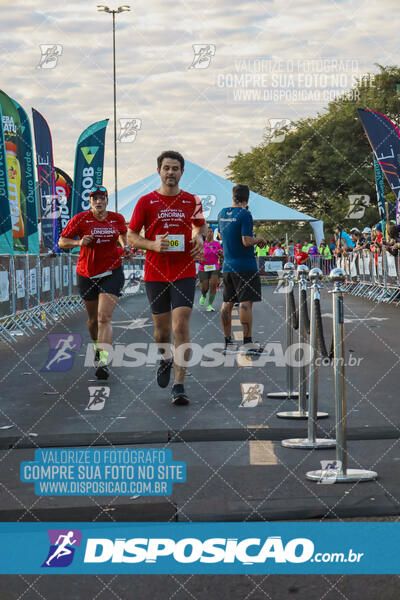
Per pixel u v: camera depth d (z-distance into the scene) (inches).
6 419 205.3
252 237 319.3
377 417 198.7
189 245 228.8
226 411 211.0
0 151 426.0
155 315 232.7
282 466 153.7
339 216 1676.9
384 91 1676.9
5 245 428.1
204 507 128.6
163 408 217.2
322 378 264.8
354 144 1706.4
